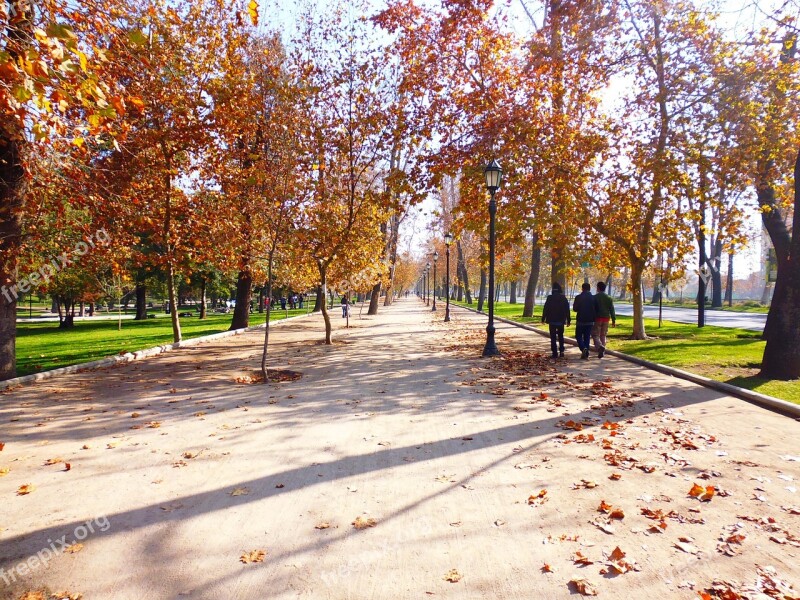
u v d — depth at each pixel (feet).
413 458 18.56
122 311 183.52
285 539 12.65
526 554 11.88
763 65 46.24
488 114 53.88
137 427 22.90
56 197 40.60
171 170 51.34
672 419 23.65
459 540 12.55
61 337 76.69
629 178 53.88
